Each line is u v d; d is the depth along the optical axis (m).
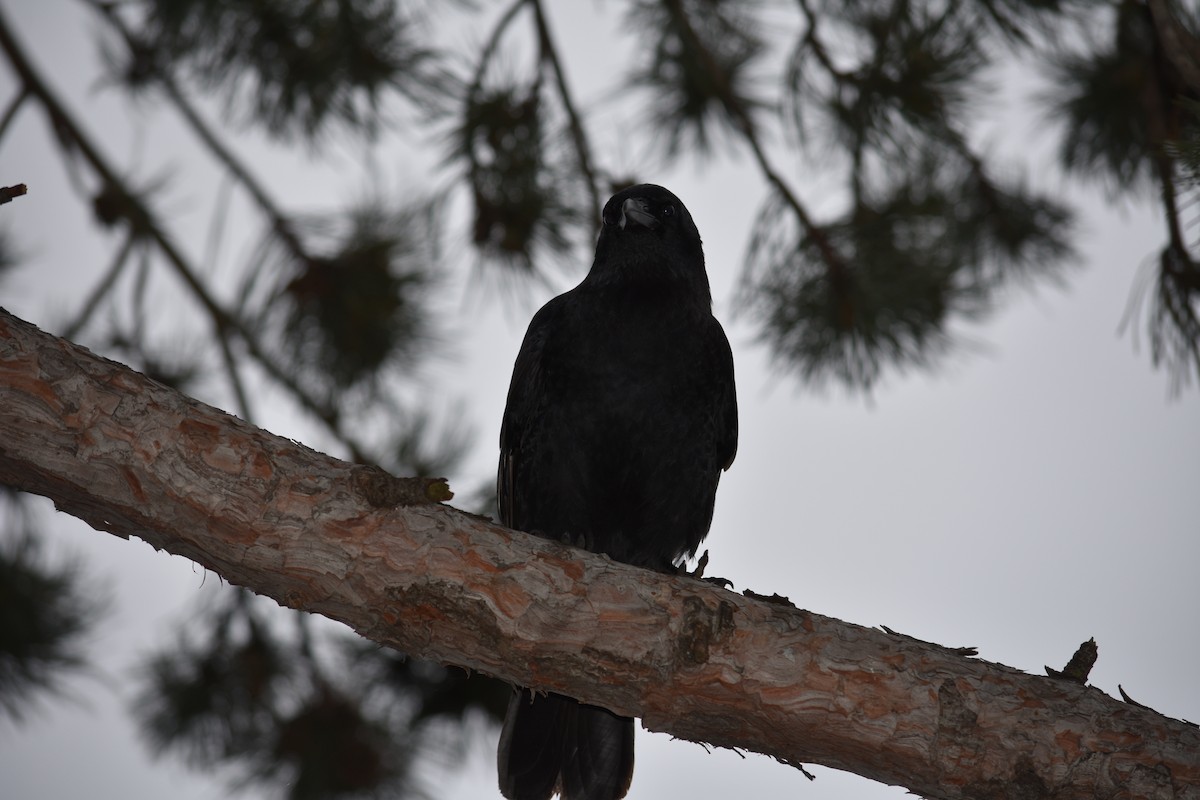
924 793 6.55
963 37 10.39
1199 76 7.64
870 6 10.95
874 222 11.02
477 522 6.51
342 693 11.56
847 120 10.89
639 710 6.52
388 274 11.58
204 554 6.32
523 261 11.45
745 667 6.36
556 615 6.34
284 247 11.69
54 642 11.23
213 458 6.18
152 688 11.82
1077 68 11.34
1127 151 11.34
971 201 12.05
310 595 6.35
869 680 6.35
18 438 6.04
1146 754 6.27
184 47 11.50
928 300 11.11
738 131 11.97
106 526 6.42
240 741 11.70
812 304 11.03
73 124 11.59
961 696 6.34
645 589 6.45
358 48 11.15
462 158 11.37
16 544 11.52
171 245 11.68
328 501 6.26
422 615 6.32
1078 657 6.59
